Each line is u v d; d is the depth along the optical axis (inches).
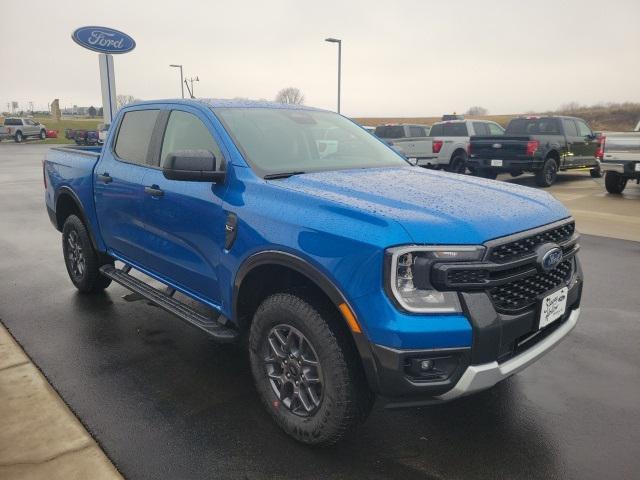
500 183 135.9
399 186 122.0
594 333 176.9
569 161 587.2
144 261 164.1
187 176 123.6
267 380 120.2
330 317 105.0
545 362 156.2
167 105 161.2
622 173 479.2
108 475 104.0
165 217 147.0
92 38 1048.2
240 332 130.6
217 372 149.0
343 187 118.0
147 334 173.9
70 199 206.1
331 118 173.5
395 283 93.6
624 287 225.5
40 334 172.9
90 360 155.3
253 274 122.6
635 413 129.0
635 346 167.0
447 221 98.7
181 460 110.0
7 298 207.2
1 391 135.0
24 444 113.2
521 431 121.5
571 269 125.2
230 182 128.7
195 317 141.1
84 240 197.6
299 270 106.5
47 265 255.0
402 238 94.2
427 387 95.4
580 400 135.0
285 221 110.7
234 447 114.7
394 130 734.5
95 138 1464.1
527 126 605.9
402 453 113.3
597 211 411.5
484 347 96.3
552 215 116.0
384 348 94.0
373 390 98.5
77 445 113.1
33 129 1748.3
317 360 107.0
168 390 138.7
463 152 650.2
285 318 111.5
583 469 108.5
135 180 160.6
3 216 390.0
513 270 101.9
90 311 193.6
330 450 114.0
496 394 137.7
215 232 129.0
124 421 124.0
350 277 97.6
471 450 114.4
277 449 114.1
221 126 138.6
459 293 95.7
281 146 142.2
